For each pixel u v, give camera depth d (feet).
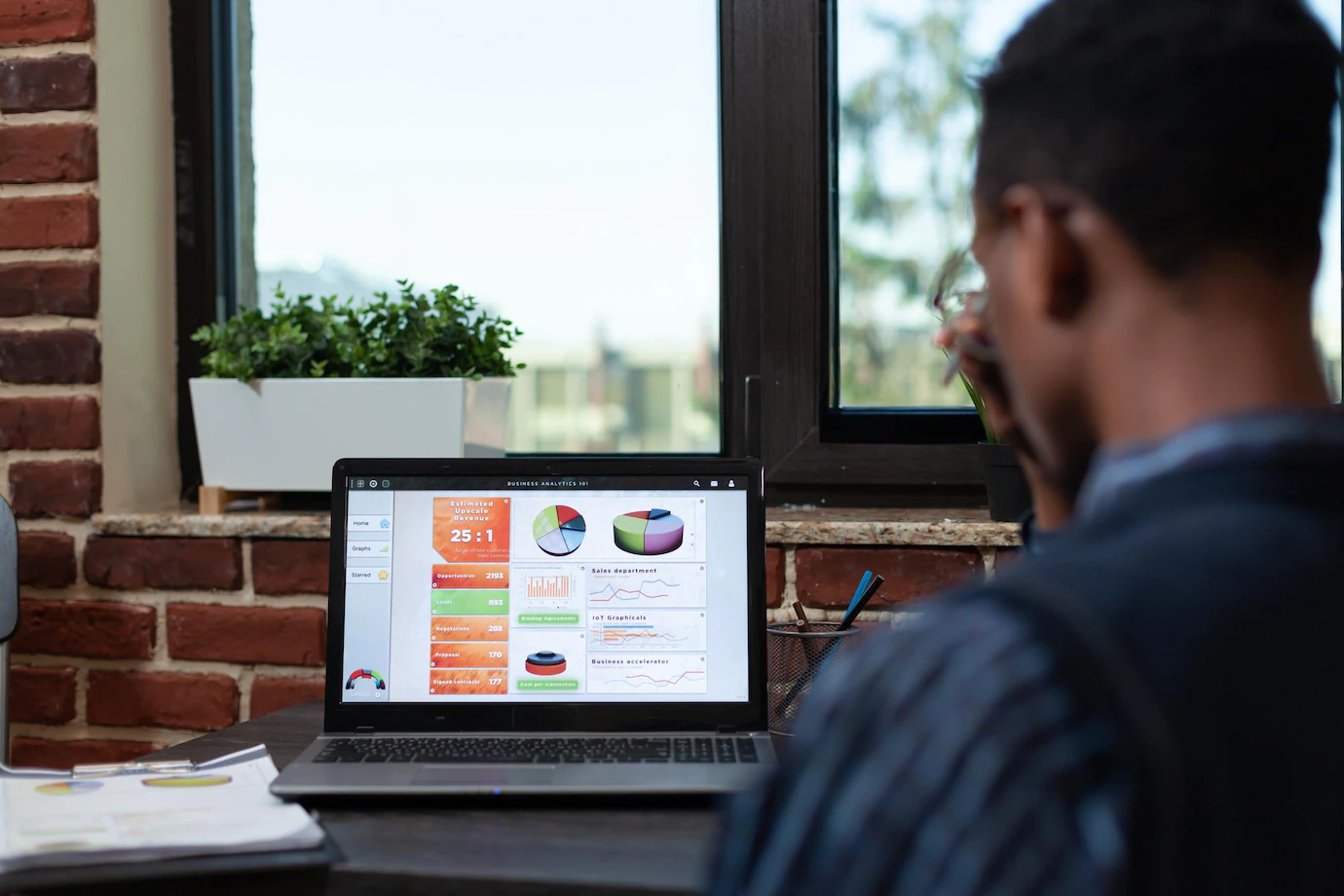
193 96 5.55
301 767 2.99
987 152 1.36
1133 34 1.22
